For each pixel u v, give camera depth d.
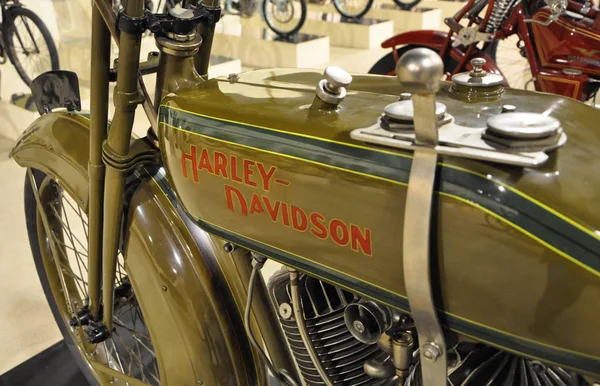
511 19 1.95
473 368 0.55
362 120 0.50
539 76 1.87
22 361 1.26
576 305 0.40
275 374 0.69
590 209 0.40
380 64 2.33
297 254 0.52
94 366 1.00
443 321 0.46
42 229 1.09
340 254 0.49
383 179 0.45
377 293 0.49
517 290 0.41
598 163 0.44
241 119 0.54
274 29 3.81
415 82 0.38
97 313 0.90
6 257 1.67
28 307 1.45
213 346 0.71
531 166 0.39
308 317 0.64
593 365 0.42
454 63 2.13
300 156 0.49
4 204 1.99
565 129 0.49
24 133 0.92
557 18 1.79
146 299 0.73
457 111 0.51
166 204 0.73
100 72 0.69
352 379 0.64
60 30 3.10
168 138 0.59
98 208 0.77
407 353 0.54
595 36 1.75
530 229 0.40
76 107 0.91
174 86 0.67
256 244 0.55
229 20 4.03
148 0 2.52
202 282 0.72
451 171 0.42
